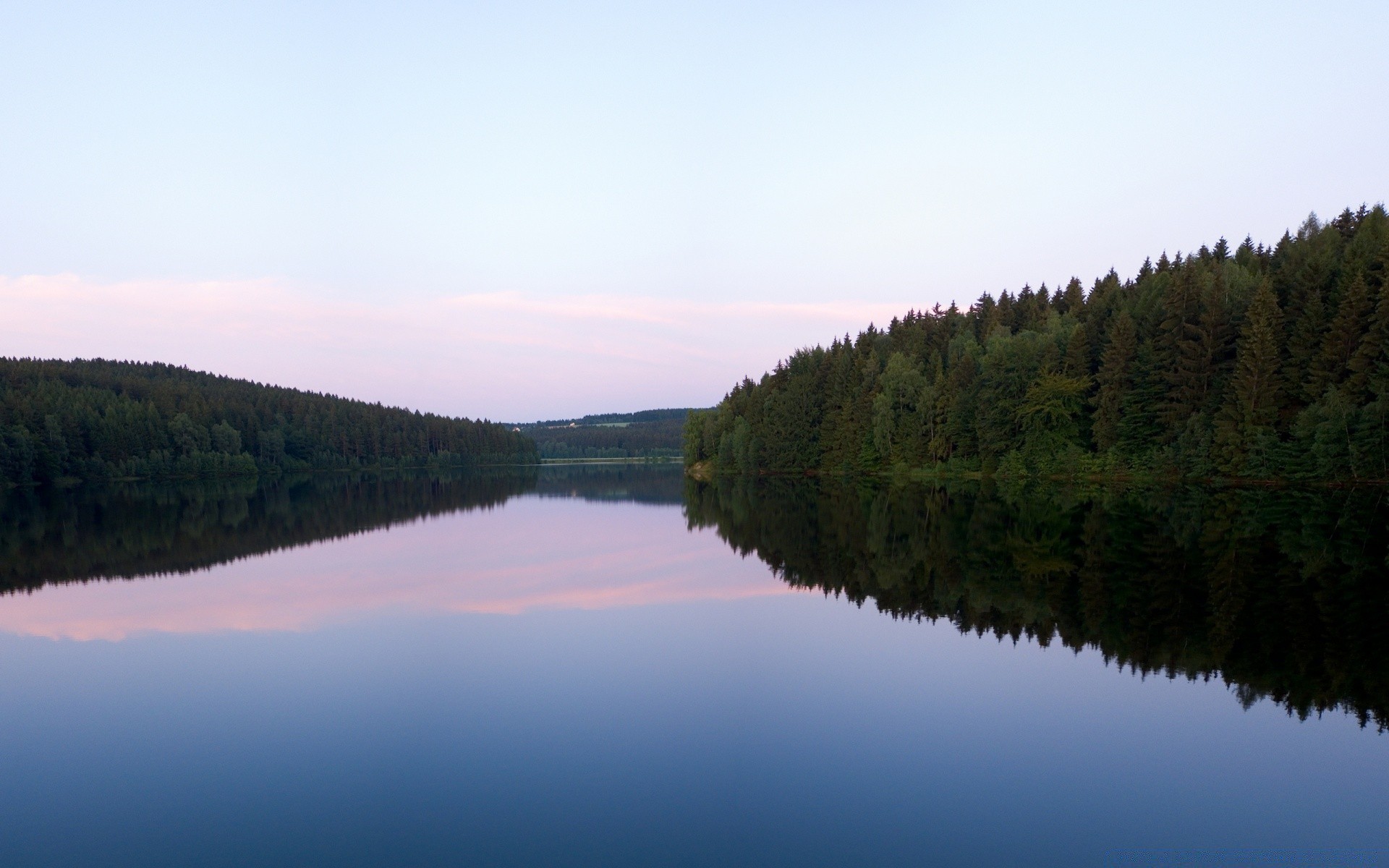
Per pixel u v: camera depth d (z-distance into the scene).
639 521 45.09
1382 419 43.91
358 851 8.76
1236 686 13.43
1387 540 27.27
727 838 8.90
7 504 62.22
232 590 23.42
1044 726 11.98
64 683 14.66
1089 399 63.78
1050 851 8.59
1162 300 60.75
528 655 16.14
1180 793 9.84
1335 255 56.84
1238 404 51.47
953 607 19.73
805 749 11.31
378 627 18.59
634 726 12.26
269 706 13.34
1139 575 22.56
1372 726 11.74
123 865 8.55
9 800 10.09
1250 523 32.56
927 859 8.44
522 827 9.22
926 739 11.56
